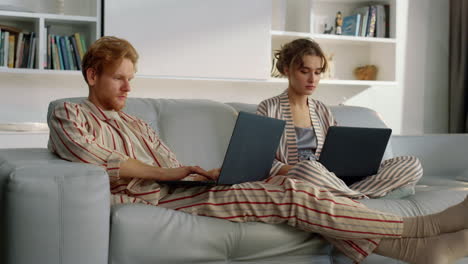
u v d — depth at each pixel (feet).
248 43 11.63
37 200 4.19
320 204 5.05
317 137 7.42
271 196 5.16
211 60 11.35
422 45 14.53
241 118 5.16
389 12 13.50
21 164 4.40
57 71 10.63
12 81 11.11
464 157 9.00
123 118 6.07
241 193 5.21
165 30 10.96
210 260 4.98
